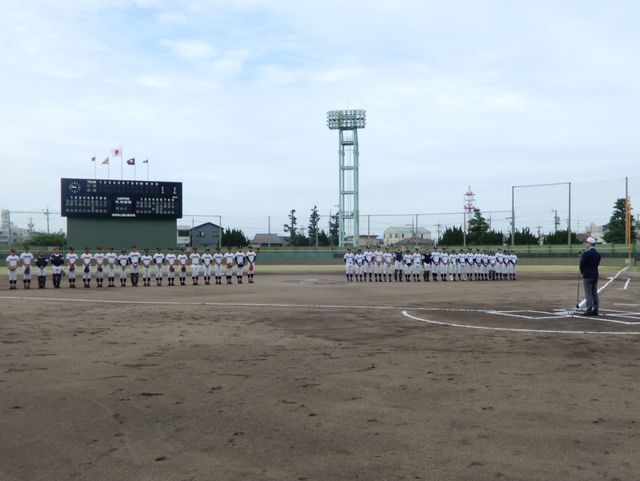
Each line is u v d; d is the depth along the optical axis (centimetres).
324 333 1277
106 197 5250
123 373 870
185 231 10788
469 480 470
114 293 2481
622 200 7856
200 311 1731
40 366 921
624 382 802
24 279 2852
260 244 10181
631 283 3181
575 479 471
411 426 610
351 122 8119
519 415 647
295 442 563
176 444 559
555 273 4538
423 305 1914
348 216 8288
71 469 498
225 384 799
